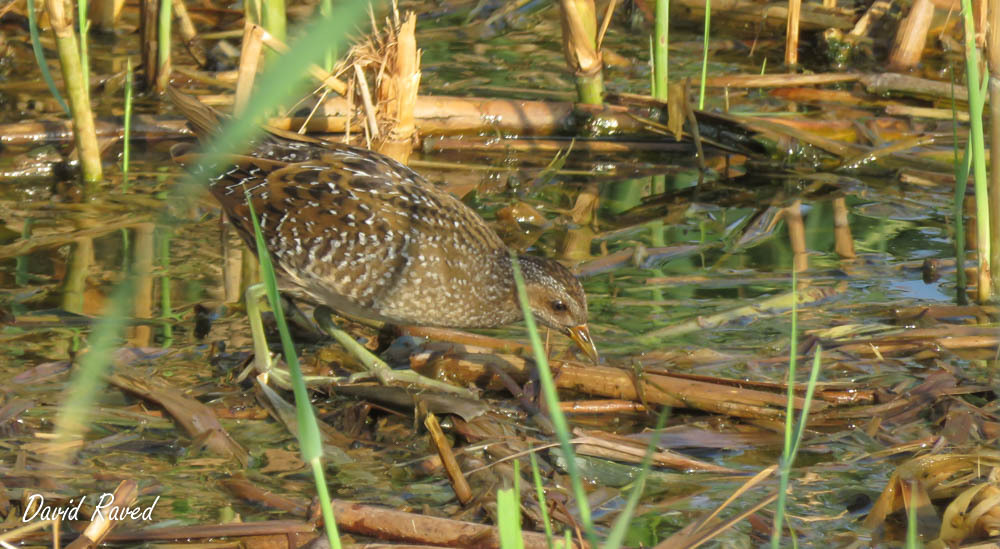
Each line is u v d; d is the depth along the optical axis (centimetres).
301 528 701
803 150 1448
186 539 692
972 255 1188
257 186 947
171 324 999
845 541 715
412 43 1283
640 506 759
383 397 893
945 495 770
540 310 962
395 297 943
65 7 1228
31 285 1047
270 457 816
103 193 1278
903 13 1769
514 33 1839
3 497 731
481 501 747
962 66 1709
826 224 1275
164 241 1164
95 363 281
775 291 1100
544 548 686
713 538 714
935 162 1423
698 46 1808
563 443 443
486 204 1308
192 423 836
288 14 1727
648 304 1069
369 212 928
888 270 1149
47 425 830
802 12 1842
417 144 1459
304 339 1017
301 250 930
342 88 1265
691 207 1327
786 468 543
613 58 1739
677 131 1466
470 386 939
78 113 1277
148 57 1535
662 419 445
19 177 1322
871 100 1603
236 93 1259
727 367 953
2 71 1595
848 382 923
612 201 1342
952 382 910
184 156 913
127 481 734
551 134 1515
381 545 682
